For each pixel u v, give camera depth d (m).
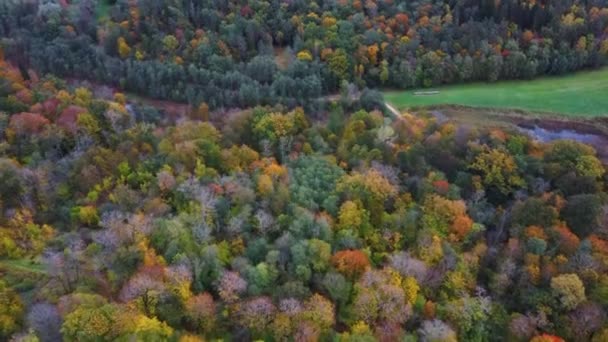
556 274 101.19
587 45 186.75
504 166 124.44
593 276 100.12
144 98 186.00
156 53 192.38
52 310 93.19
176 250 100.94
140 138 139.75
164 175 118.19
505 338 96.31
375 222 112.19
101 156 129.00
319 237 106.31
